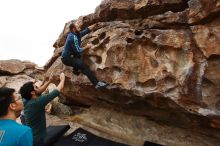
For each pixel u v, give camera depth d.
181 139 6.19
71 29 6.37
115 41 6.22
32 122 5.26
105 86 6.16
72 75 7.08
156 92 5.57
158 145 6.15
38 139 5.29
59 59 7.99
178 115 5.81
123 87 6.02
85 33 6.88
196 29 5.41
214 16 5.32
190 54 5.34
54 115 8.43
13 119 3.09
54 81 7.66
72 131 7.35
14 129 2.82
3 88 3.08
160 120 6.51
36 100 5.25
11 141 2.75
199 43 5.30
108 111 7.48
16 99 3.12
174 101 5.38
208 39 5.23
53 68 7.79
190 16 5.54
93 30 7.14
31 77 12.02
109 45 6.28
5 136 2.78
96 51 6.56
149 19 6.24
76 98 7.78
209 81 5.17
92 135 6.78
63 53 6.21
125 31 6.26
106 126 7.26
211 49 5.14
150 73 5.75
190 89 5.23
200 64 5.24
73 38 6.16
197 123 5.63
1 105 2.96
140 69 5.90
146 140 6.50
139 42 5.96
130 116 7.07
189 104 5.27
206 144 5.93
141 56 5.93
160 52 5.73
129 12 6.61
